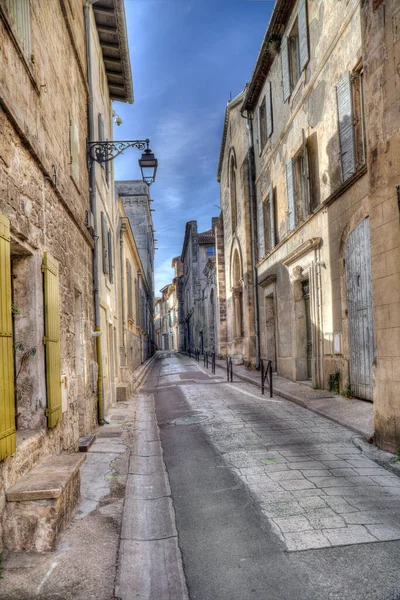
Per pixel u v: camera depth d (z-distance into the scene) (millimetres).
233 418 9266
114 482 5551
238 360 24125
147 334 43969
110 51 13469
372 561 3389
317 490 4871
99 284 10742
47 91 6000
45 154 5730
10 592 3100
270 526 4047
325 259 11586
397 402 6039
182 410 10914
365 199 9250
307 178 13000
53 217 5938
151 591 3180
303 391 12094
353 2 9695
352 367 10219
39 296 5066
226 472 5676
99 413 9719
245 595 3055
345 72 10172
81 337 8312
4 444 3541
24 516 3686
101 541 3873
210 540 3893
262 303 19234
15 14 4633
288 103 14609
